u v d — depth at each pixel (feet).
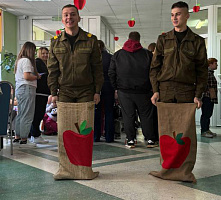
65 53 8.39
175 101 8.42
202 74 8.32
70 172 8.42
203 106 18.07
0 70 29.81
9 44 31.81
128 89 13.21
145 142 15.48
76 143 8.43
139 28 38.73
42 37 33.53
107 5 28.19
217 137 17.81
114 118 16.69
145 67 13.01
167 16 32.35
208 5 26.89
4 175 8.91
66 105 8.45
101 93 15.14
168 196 7.00
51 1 27.40
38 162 10.69
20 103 13.92
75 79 8.45
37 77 13.96
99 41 15.23
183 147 8.24
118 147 13.88
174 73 8.19
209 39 26.81
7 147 14.02
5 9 29.76
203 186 7.80
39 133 14.88
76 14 8.38
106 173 9.13
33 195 7.08
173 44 8.27
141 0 26.61
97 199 6.79
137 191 7.36
